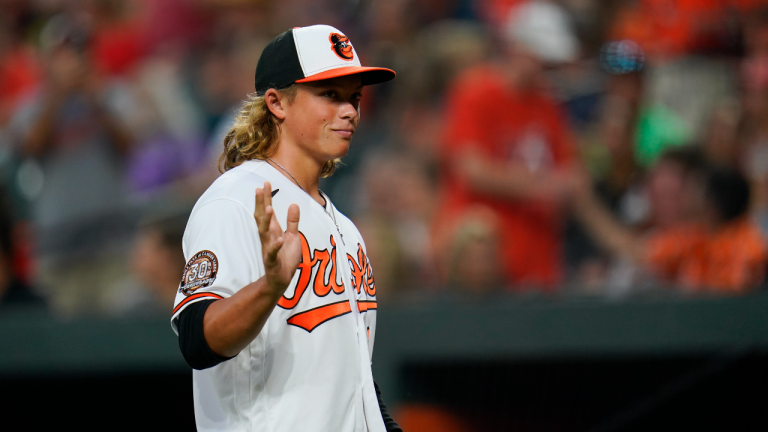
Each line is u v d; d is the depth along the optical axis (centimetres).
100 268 1878
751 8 1922
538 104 1873
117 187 1972
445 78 1970
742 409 1602
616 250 1759
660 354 1622
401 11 2170
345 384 768
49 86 2022
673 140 1836
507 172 1805
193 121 2122
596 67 1922
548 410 1642
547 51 1891
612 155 1853
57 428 1775
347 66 796
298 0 2317
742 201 1748
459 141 1852
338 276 796
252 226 750
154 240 1855
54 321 1736
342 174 1877
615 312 1622
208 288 706
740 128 1844
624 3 1983
